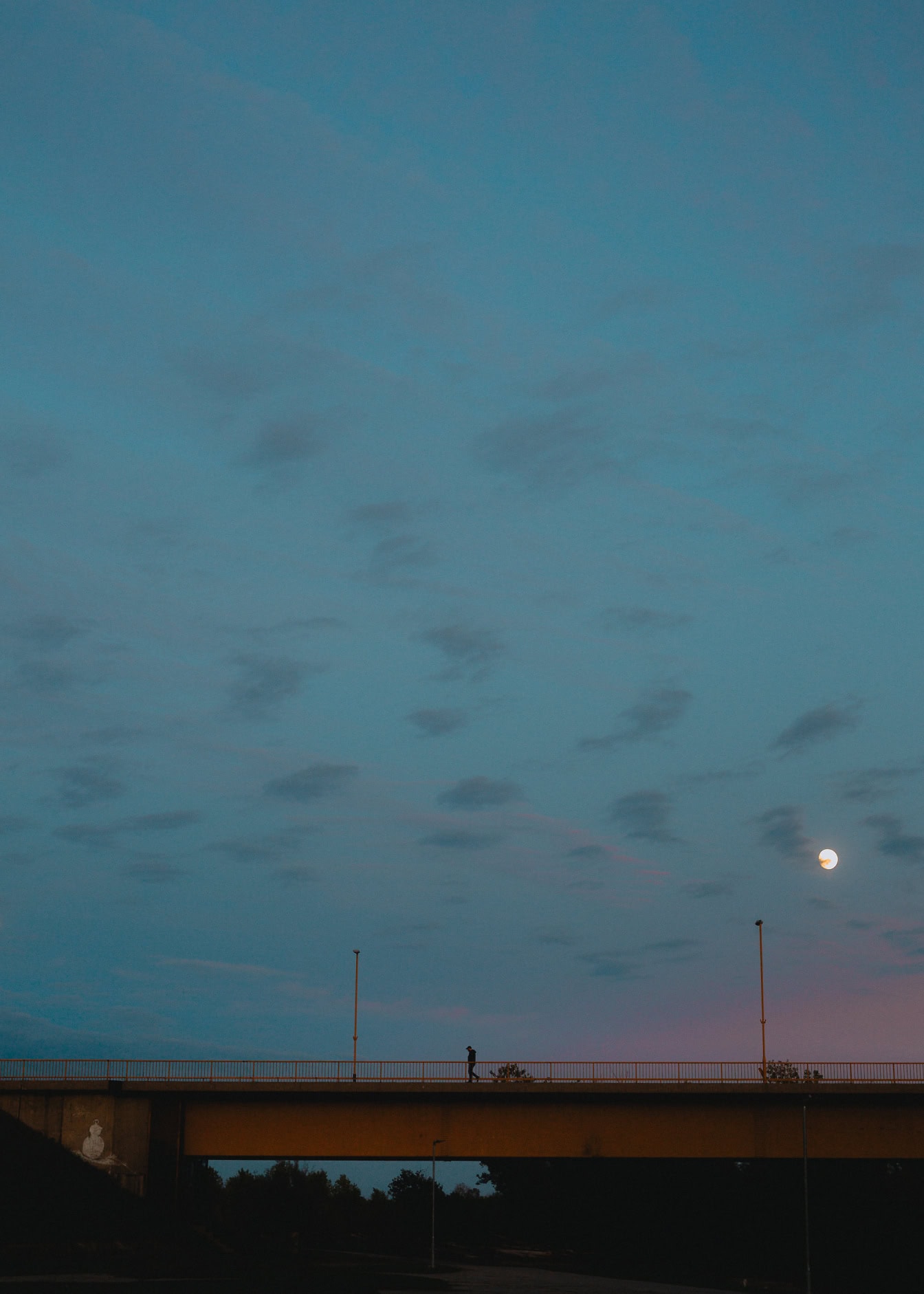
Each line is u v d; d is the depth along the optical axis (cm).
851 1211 10275
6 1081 6981
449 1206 17300
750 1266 11044
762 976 7894
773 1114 6900
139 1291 4809
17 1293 4619
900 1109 6869
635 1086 6875
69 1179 6719
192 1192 7594
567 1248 13450
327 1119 7062
